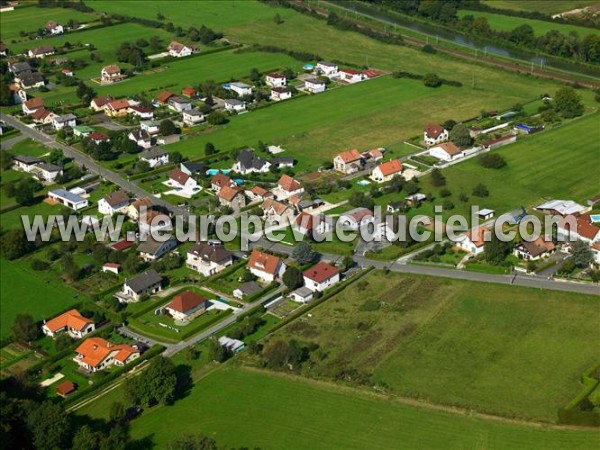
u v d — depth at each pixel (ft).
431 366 595.47
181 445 502.38
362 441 524.11
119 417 548.31
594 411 536.83
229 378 592.60
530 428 528.63
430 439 522.88
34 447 517.14
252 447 522.88
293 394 571.69
